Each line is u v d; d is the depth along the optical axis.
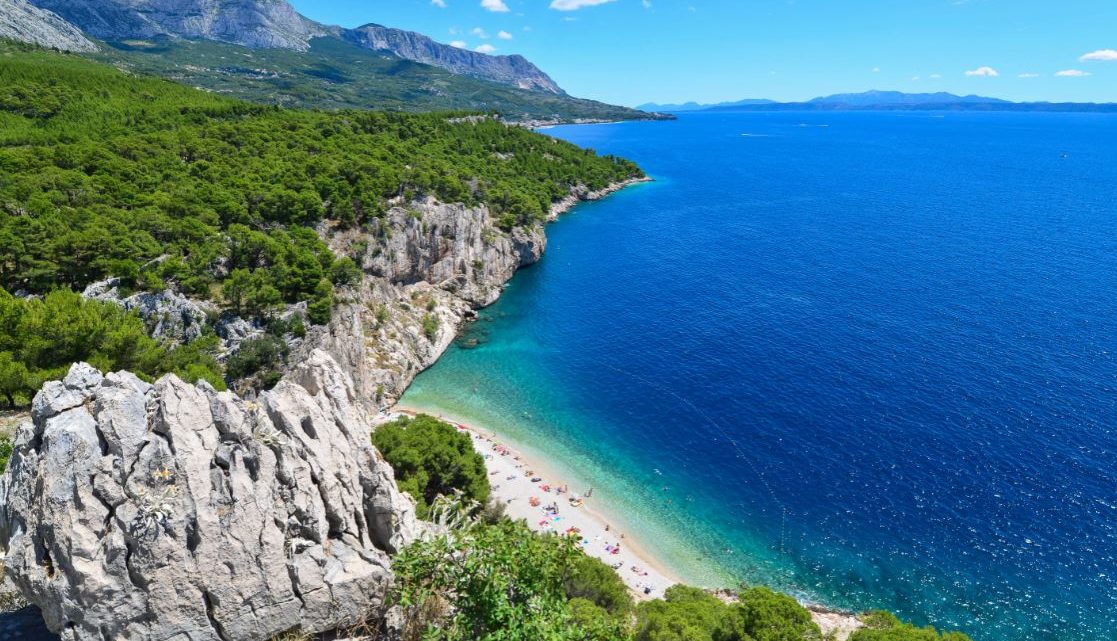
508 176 190.88
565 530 59.75
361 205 101.88
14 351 45.09
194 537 18.11
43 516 16.61
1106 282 118.44
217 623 18.39
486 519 52.41
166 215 75.38
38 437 17.58
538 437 75.88
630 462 71.12
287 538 19.88
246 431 20.02
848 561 56.94
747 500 64.69
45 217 64.75
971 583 53.78
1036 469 65.38
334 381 25.38
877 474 66.75
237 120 135.25
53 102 117.31
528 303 120.75
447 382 88.50
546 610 19.30
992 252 141.88
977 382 82.31
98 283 60.56
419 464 50.88
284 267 72.50
